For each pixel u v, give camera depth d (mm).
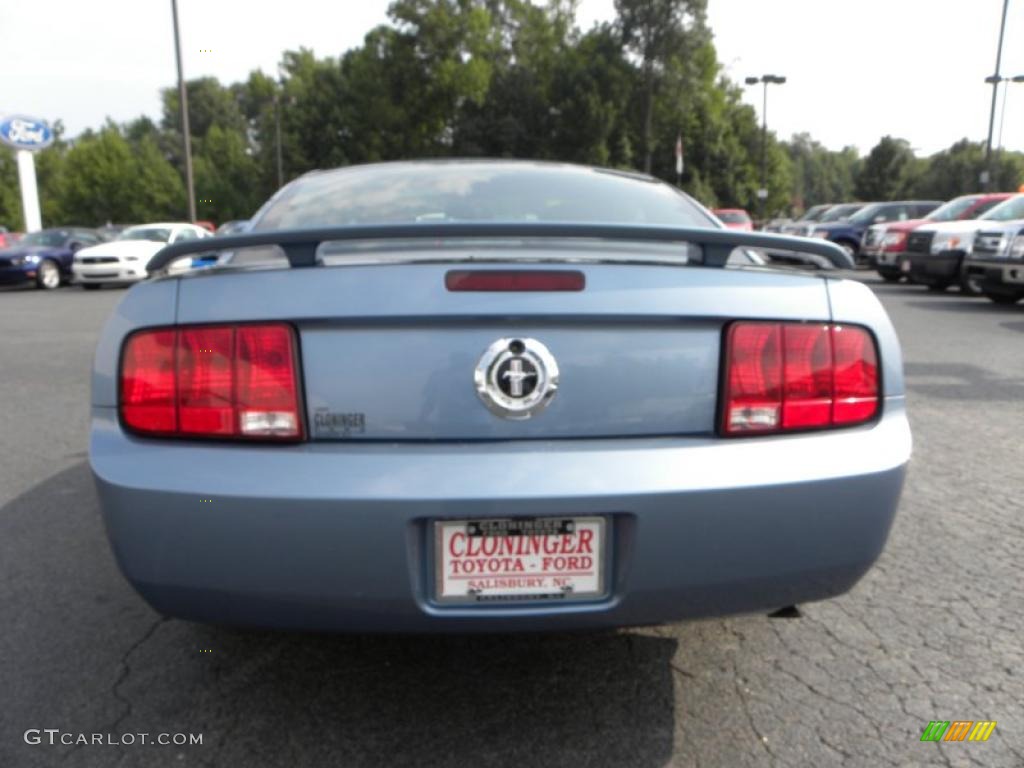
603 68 49469
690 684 2395
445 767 2025
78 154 75250
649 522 1810
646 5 47688
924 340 8711
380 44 56375
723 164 56188
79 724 2199
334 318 1829
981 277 11719
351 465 1796
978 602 2904
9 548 3395
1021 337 8914
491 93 53375
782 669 2475
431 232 1768
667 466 1831
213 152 71562
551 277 1849
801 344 1951
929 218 15438
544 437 1864
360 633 1887
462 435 1853
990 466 4457
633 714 2246
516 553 1833
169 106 85188
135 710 2262
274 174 63750
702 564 1851
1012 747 2111
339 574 1795
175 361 1876
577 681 2410
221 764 2037
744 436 1916
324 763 2039
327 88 59812
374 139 56781
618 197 3023
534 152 51938
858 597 2945
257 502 1776
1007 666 2490
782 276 1982
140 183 74812
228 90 84438
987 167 26953
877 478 1929
